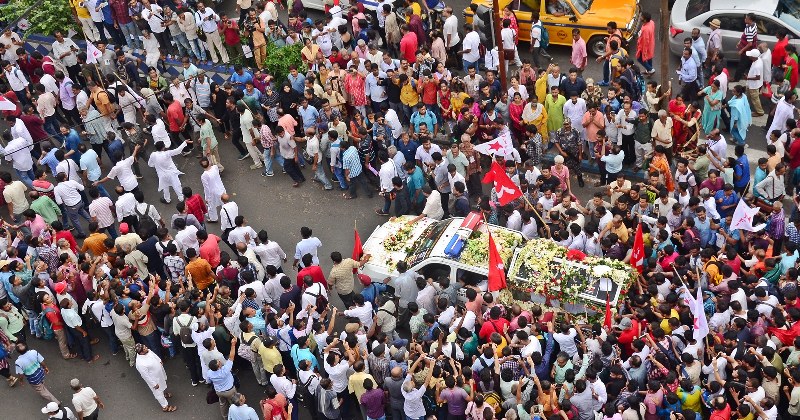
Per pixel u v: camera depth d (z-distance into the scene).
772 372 14.84
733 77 23.91
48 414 16.47
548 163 22.08
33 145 22.59
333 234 21.23
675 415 14.50
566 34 24.83
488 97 21.77
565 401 14.74
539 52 25.33
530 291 17.09
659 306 16.30
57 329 18.41
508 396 15.37
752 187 19.42
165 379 17.62
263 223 21.75
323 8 27.42
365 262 18.80
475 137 22.16
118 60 24.27
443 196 20.67
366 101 23.22
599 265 17.03
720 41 23.05
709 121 21.64
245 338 17.11
